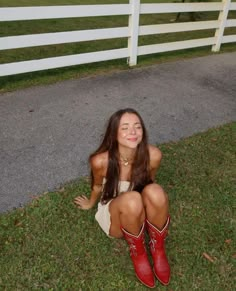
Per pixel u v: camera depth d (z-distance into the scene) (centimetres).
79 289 219
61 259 237
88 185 308
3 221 262
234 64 682
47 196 291
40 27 836
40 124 405
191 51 745
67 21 917
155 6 596
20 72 496
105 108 457
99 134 394
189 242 258
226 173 341
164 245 254
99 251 245
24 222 263
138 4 565
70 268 231
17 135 380
